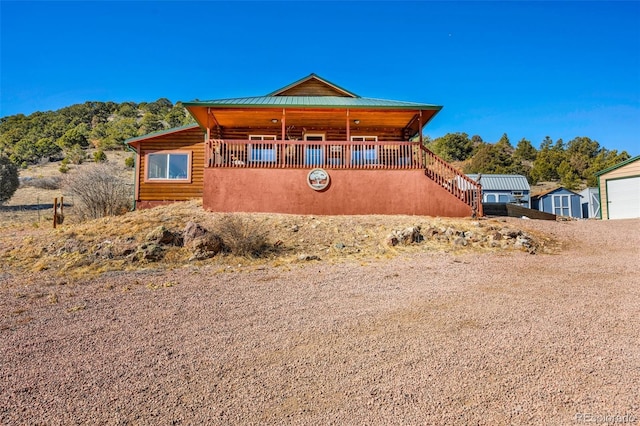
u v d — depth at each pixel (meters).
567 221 16.78
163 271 8.28
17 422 2.94
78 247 9.76
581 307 5.42
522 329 4.58
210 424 2.90
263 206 14.07
